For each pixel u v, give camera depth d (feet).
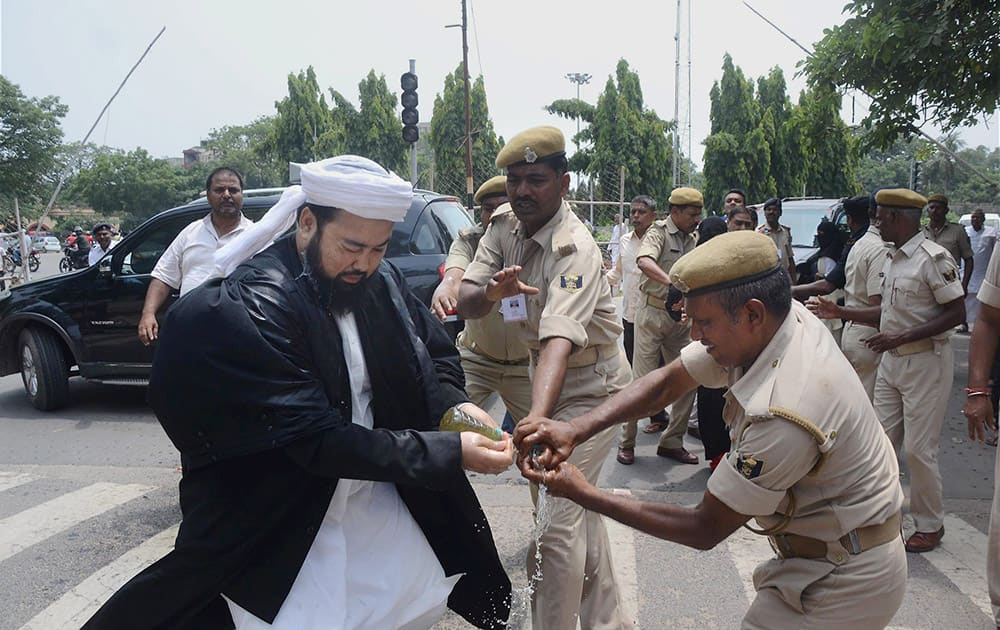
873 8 20.68
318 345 5.91
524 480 16.51
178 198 166.61
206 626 6.22
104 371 21.74
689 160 90.07
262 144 97.30
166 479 16.67
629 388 7.77
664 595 11.32
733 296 5.92
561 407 9.48
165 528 14.03
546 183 9.20
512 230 10.03
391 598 6.55
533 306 9.66
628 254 21.11
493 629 7.44
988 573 10.18
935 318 12.06
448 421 6.61
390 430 6.13
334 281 6.10
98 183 162.30
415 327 7.06
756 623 6.70
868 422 6.20
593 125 87.86
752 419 5.90
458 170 86.48
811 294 18.88
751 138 84.99
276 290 5.79
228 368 5.51
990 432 19.56
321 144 90.63
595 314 9.23
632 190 86.17
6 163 131.23
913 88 21.48
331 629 6.04
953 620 10.47
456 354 7.44
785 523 6.40
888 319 12.75
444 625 10.59
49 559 12.77
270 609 5.95
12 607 11.21
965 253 28.76
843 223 34.55
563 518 8.37
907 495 15.29
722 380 7.44
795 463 5.82
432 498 7.03
